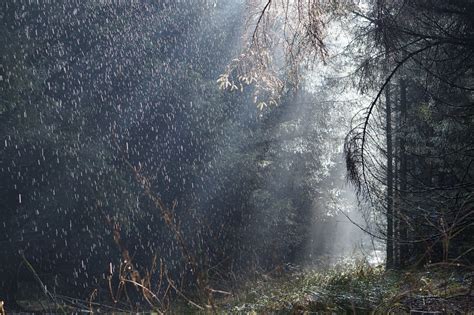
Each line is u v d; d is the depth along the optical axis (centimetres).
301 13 1035
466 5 1219
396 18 1209
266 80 1116
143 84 3014
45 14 2725
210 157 3262
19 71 2400
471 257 1145
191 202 3194
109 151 2911
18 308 2159
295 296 878
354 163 1254
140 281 585
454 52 1297
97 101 2920
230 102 3275
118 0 2909
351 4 1156
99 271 2808
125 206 2725
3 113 2502
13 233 2681
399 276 1148
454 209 1154
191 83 3094
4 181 2639
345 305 790
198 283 644
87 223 2742
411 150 1722
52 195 2681
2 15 2552
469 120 1433
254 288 1032
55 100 2808
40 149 2606
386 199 1258
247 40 1098
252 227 3300
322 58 1076
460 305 648
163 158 3136
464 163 1516
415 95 1884
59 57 2820
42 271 2741
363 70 1326
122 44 2947
